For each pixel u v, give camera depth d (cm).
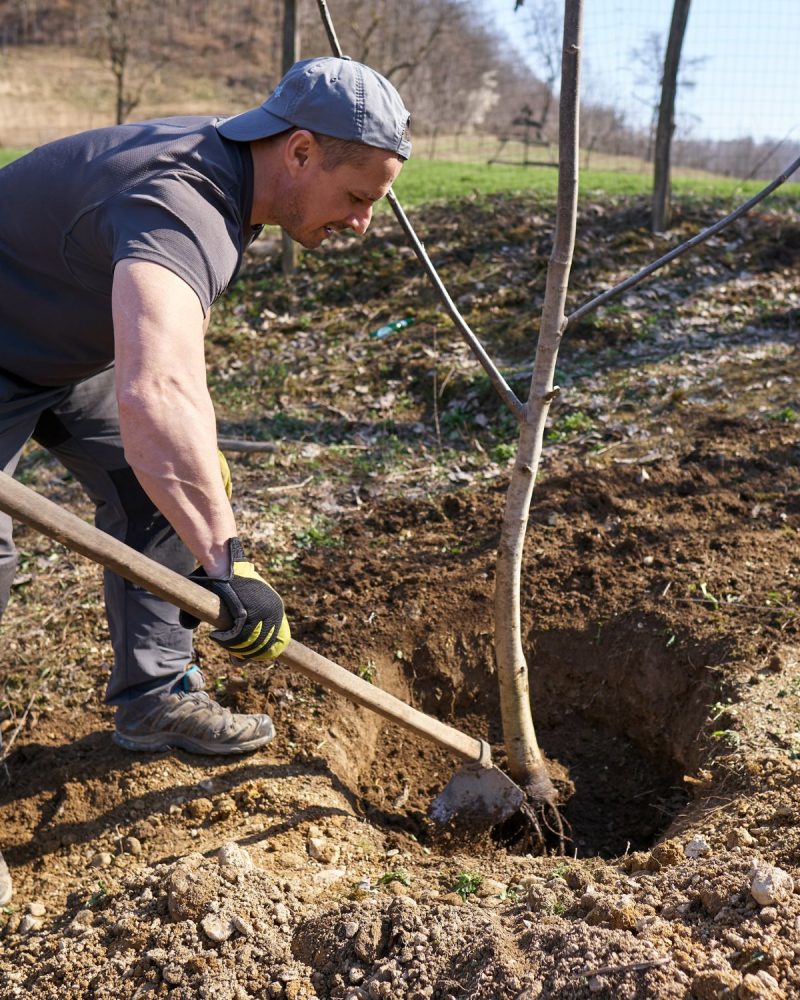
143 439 183
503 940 218
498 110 2555
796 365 587
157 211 200
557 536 434
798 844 241
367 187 220
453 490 493
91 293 232
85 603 410
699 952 203
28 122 3306
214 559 193
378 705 268
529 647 391
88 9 4366
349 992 216
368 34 1797
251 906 242
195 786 312
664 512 446
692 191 962
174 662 318
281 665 369
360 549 447
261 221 228
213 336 702
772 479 464
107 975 229
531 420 282
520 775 328
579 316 274
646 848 331
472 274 731
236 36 4184
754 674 338
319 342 677
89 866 284
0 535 270
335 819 302
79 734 339
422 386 606
